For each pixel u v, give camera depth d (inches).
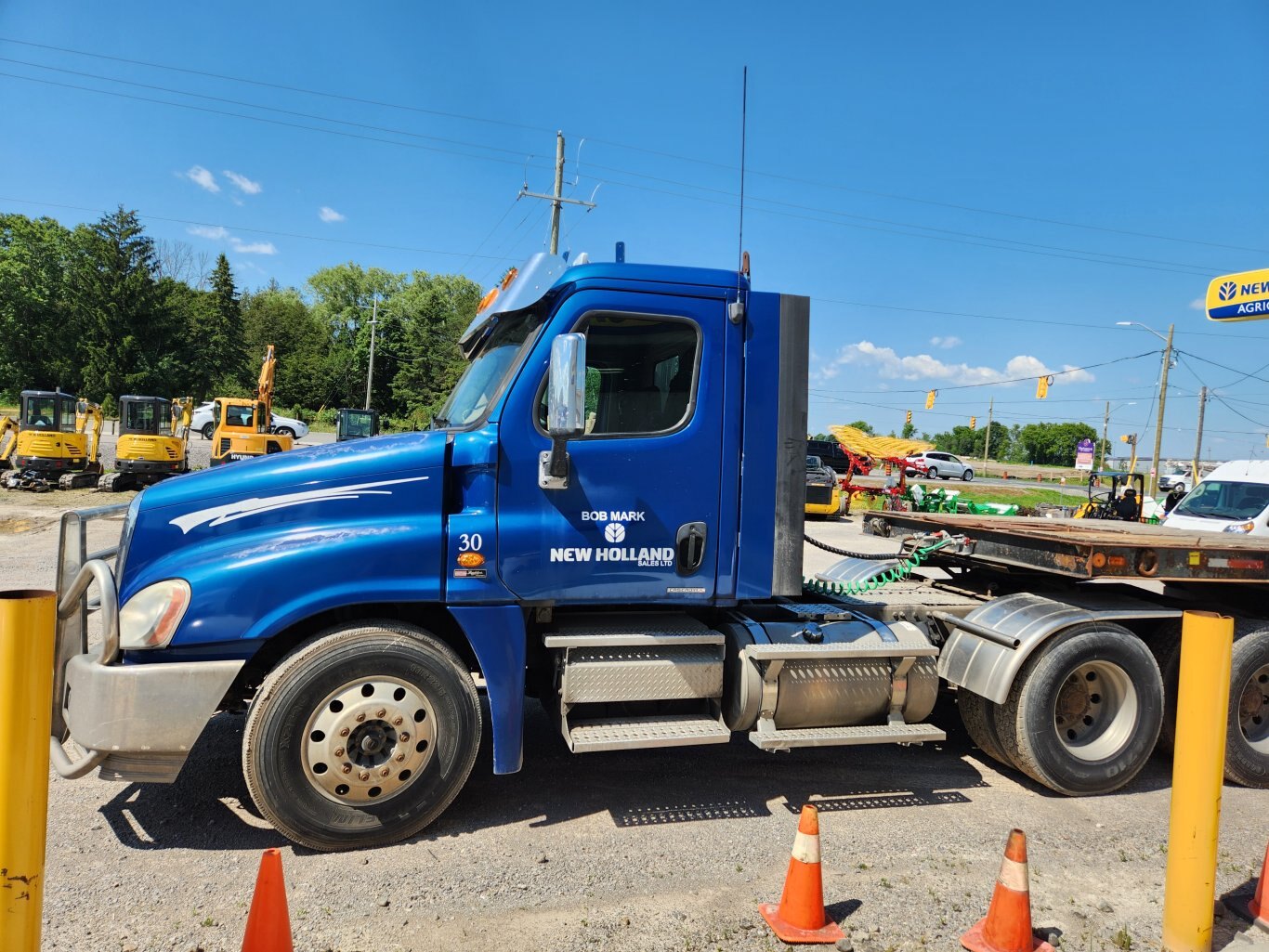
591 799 172.9
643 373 160.6
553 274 156.9
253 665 155.5
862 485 1295.5
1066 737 185.0
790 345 169.0
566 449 149.5
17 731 80.4
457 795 162.6
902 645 171.3
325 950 116.6
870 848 153.3
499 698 152.9
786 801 175.0
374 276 4074.8
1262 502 610.5
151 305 2258.9
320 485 147.6
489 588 151.3
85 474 892.6
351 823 144.2
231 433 1023.0
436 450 152.3
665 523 160.4
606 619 168.4
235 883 134.0
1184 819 117.8
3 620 80.0
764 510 167.0
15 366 2410.2
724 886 137.6
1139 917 131.8
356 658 142.4
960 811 171.9
